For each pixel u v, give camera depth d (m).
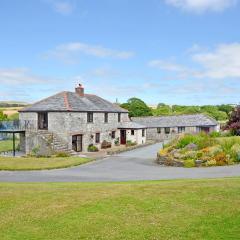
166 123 70.81
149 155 41.53
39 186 18.42
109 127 54.91
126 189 16.34
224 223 11.65
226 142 32.00
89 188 17.17
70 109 45.31
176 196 14.74
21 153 44.06
